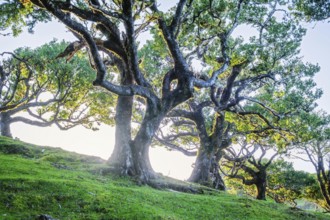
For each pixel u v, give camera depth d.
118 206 13.86
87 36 17.52
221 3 25.67
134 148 22.41
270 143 40.22
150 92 22.64
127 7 18.61
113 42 23.16
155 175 22.80
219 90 36.28
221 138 33.84
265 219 17.23
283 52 29.75
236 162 42.88
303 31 28.92
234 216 16.72
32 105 36.25
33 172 16.91
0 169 16.31
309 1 22.05
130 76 24.39
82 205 13.34
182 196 18.86
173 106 23.80
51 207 12.66
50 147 27.33
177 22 23.31
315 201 53.19
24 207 12.10
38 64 34.41
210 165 32.84
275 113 32.44
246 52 26.94
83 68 37.59
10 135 38.84
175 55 23.61
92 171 20.72
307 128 35.56
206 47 28.23
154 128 23.03
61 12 17.16
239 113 33.41
